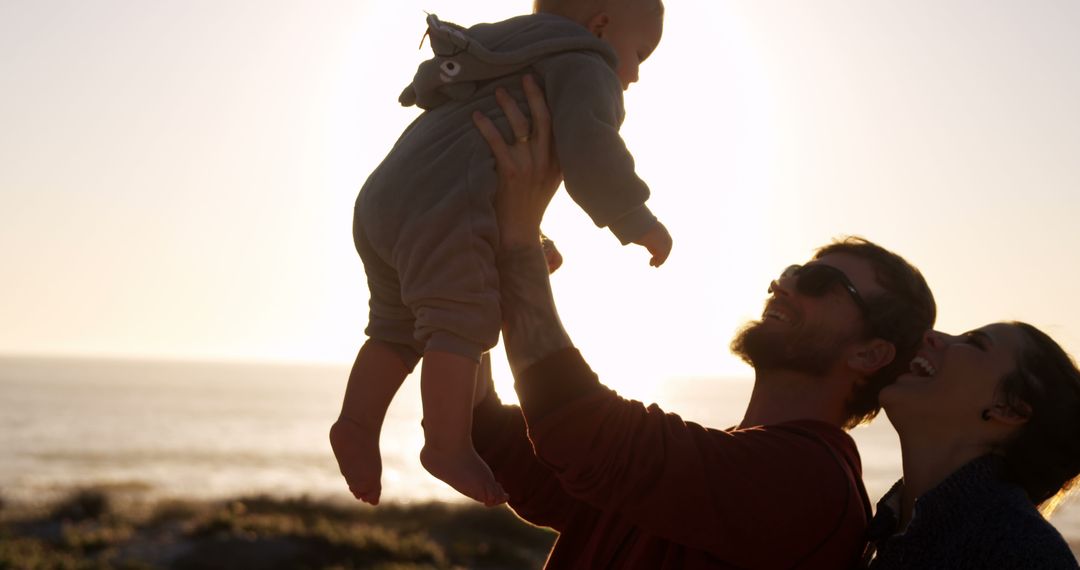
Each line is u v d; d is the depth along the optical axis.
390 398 2.32
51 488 47.84
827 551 2.28
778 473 2.23
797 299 2.50
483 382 2.71
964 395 2.30
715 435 2.26
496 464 2.69
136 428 104.06
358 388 2.31
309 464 69.38
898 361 2.49
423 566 22.91
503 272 2.16
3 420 109.69
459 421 2.06
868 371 2.47
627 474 2.14
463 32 2.22
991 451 2.30
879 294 2.46
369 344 2.33
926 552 2.18
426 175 2.12
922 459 2.35
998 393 2.27
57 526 27.17
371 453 2.29
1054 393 2.27
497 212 2.16
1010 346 2.31
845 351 2.46
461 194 2.09
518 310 2.15
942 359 2.38
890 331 2.45
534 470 2.67
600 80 2.13
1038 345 2.31
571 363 2.15
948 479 2.24
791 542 2.22
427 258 2.07
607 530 2.46
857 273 2.49
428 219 2.08
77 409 134.00
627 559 2.38
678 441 2.18
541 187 2.17
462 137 2.13
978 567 2.12
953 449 2.32
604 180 2.04
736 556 2.21
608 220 2.05
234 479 57.66
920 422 2.36
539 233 2.20
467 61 2.16
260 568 21.92
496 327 2.09
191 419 121.81
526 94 2.15
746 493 2.19
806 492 2.24
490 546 25.84
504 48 2.18
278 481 57.25
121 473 59.94
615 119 2.13
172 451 77.81
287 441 91.31
